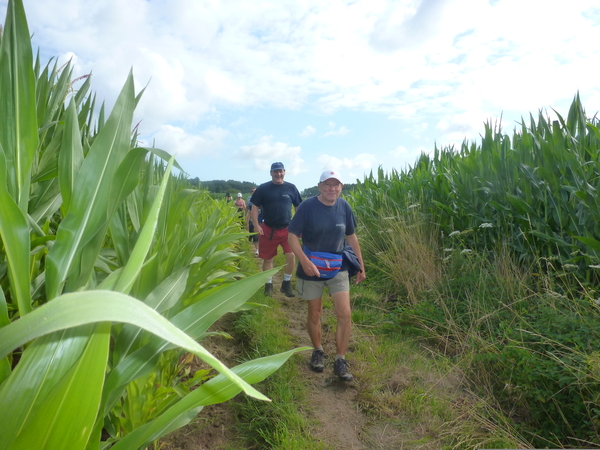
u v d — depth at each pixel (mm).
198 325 1398
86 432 821
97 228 1220
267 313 4543
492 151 4980
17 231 953
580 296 3262
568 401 2500
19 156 1109
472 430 2438
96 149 1233
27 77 1093
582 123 4469
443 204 5645
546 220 4082
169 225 2367
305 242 3467
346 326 3246
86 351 796
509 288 3859
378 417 2730
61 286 1146
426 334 3947
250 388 626
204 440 2354
